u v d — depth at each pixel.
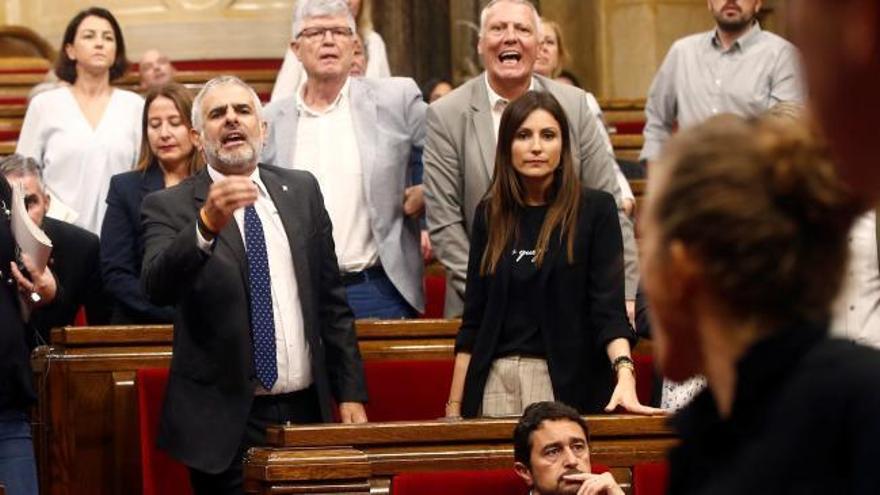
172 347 8.13
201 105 7.50
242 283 7.34
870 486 2.14
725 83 11.70
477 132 8.78
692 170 2.33
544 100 7.30
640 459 6.91
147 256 7.30
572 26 19.02
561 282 7.26
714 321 2.34
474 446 6.79
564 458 6.49
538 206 7.37
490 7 8.87
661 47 18.69
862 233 7.29
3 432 7.48
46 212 9.47
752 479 2.22
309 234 7.54
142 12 18.03
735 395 2.29
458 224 8.73
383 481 6.72
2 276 7.54
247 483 6.62
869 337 7.28
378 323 8.59
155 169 9.41
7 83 16.59
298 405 7.46
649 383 8.43
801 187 2.28
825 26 1.90
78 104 11.51
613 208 7.35
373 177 9.32
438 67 17.91
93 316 9.58
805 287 2.30
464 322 7.49
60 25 18.22
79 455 8.41
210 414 7.26
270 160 9.34
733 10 11.62
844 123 1.91
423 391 8.51
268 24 17.95
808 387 2.24
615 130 15.46
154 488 8.11
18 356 7.50
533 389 7.26
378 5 17.78
